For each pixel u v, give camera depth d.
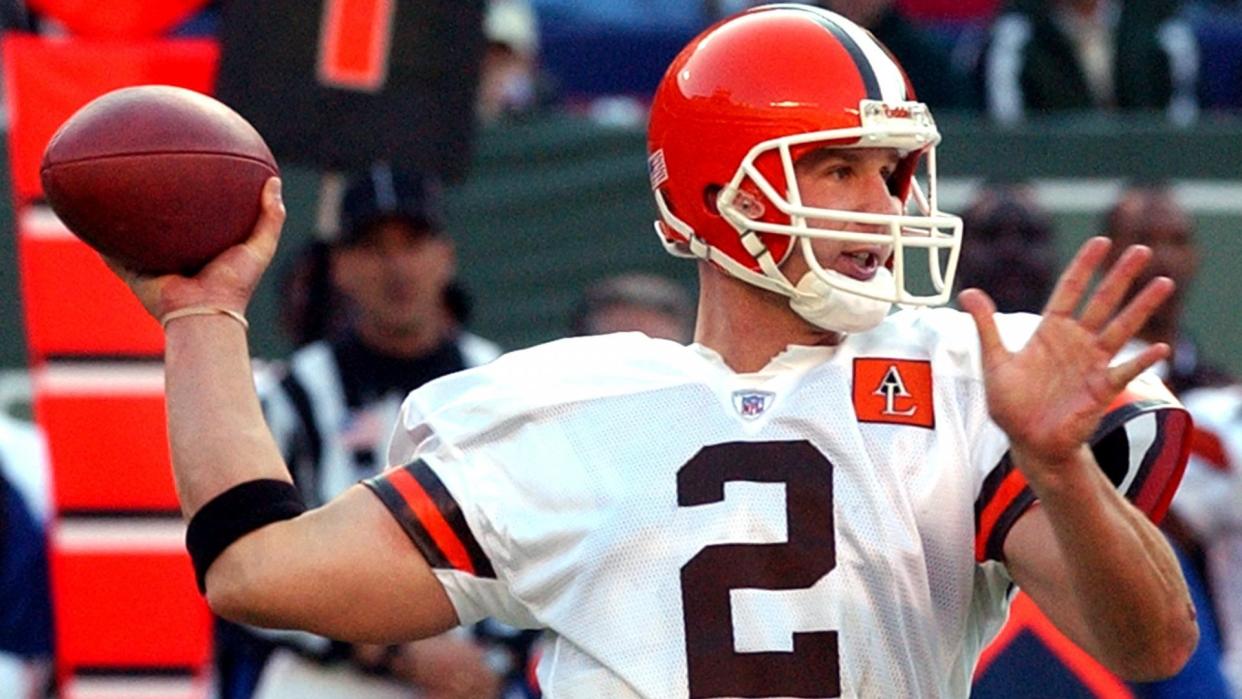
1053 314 7.68
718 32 9.13
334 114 15.59
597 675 8.58
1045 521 8.37
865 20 24.03
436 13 15.70
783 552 8.51
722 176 8.84
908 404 8.71
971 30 28.23
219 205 8.66
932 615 8.55
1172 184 22.95
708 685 8.44
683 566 8.52
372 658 15.53
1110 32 25.03
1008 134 22.88
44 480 17.27
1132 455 8.46
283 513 8.50
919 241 8.49
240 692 15.73
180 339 8.62
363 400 16.55
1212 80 25.94
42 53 15.73
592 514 8.61
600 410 8.78
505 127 22.53
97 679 16.28
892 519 8.52
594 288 21.22
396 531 8.60
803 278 8.66
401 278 16.53
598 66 27.06
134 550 16.27
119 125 8.66
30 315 16.05
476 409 8.87
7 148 21.62
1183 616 8.05
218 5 17.34
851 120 8.60
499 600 8.77
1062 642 13.65
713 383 8.82
